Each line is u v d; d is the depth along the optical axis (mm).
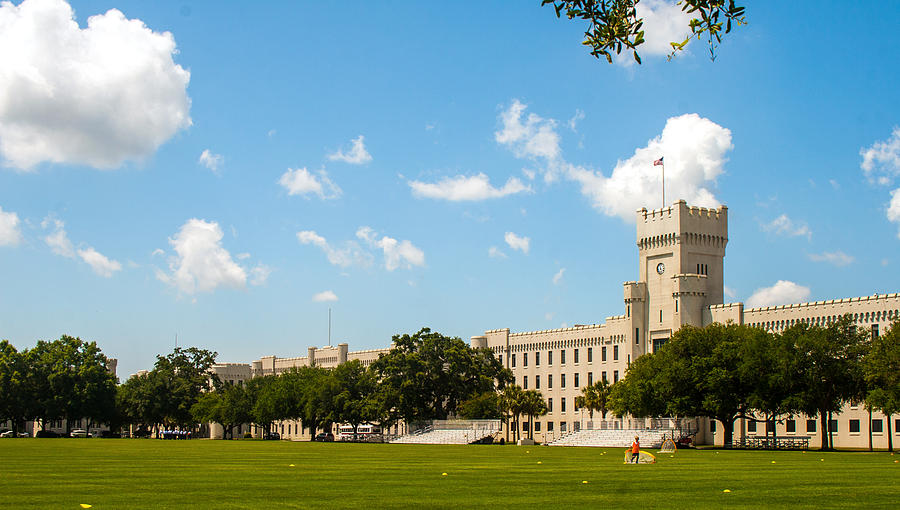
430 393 163750
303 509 30922
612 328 163375
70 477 46438
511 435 181875
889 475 49938
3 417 194000
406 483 42969
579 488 40312
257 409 191750
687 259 151500
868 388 101562
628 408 122750
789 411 106375
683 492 38250
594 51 18188
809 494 37281
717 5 17141
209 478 46125
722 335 116500
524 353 184250
